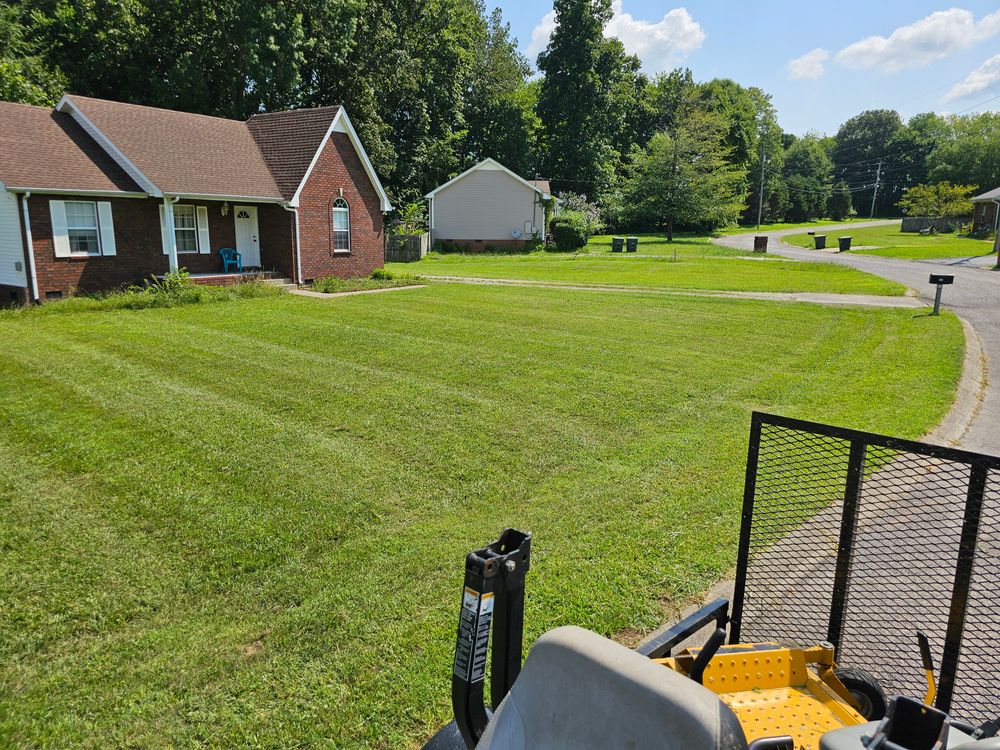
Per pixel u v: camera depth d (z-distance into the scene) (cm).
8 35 2839
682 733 129
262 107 3522
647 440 712
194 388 881
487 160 4281
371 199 2436
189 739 295
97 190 1717
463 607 203
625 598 406
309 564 452
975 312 1677
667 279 2573
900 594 369
